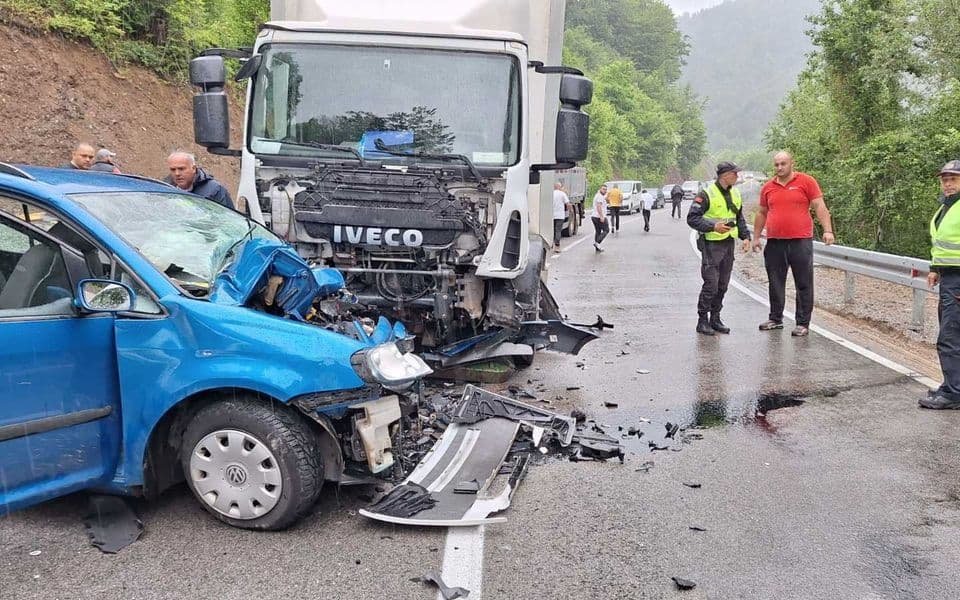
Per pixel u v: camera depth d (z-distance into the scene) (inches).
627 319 428.5
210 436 159.8
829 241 370.9
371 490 180.7
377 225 233.9
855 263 447.8
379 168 243.4
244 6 824.9
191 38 745.0
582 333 283.4
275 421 156.1
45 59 587.5
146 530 159.9
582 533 164.4
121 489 160.9
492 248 243.1
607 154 2672.2
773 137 1219.2
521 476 191.6
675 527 168.6
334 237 236.2
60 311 152.3
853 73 850.1
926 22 727.1
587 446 214.4
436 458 192.1
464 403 224.1
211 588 138.3
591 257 773.3
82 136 578.6
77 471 153.1
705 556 155.5
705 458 213.3
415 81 251.9
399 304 240.7
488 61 252.2
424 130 250.2
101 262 160.1
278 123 252.1
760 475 200.7
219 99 247.3
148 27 718.5
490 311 253.8
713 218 373.4
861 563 153.9
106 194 174.7
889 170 753.0
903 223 786.2
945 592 143.1
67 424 150.2
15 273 154.8
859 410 260.1
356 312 227.3
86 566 145.1
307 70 252.7
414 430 202.1
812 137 942.4
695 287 556.1
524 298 274.2
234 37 805.9
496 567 148.6
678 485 193.0
